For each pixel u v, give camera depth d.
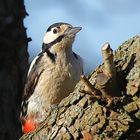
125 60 8.34
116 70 8.17
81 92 8.24
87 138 8.08
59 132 8.37
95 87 8.24
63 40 13.00
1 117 13.48
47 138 8.49
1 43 13.81
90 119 8.07
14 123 13.66
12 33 13.95
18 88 13.88
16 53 13.94
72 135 8.21
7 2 13.98
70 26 13.36
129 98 8.02
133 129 7.87
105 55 7.95
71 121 8.27
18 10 14.16
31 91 13.22
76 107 8.29
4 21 13.86
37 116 13.07
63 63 12.81
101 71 8.23
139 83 8.00
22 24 14.20
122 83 8.13
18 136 13.68
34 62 13.22
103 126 7.96
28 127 13.18
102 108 8.01
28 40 14.24
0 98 13.59
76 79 12.88
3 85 13.68
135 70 8.12
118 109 7.97
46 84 12.88
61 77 12.81
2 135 13.44
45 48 13.29
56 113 8.53
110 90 8.04
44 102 12.95
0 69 13.75
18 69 13.95
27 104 13.28
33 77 13.09
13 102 13.77
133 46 8.40
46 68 12.90
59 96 12.88
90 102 8.17
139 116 7.89
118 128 7.89
